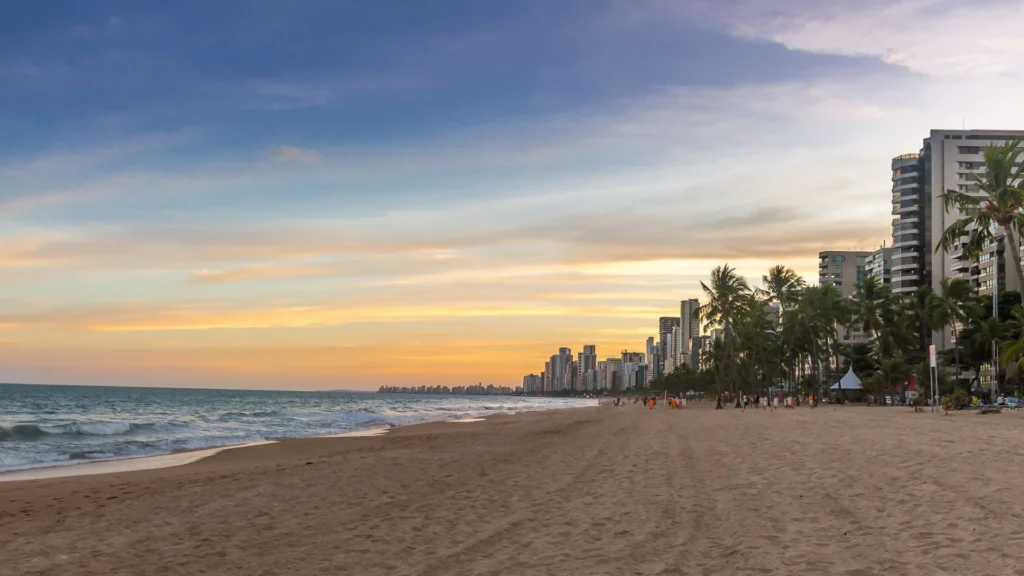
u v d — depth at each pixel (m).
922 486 11.84
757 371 128.62
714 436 26.56
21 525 12.41
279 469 20.91
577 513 11.77
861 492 11.87
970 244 43.62
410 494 14.55
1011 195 40.59
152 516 12.87
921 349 115.69
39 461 26.77
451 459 21.56
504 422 58.16
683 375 195.75
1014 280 112.00
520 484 15.57
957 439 19.30
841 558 8.09
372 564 8.90
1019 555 7.67
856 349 116.75
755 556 8.48
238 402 129.88
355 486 15.91
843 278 174.25
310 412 87.81
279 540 10.45
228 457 28.08
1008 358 46.38
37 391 186.25
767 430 28.28
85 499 15.79
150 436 41.38
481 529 10.81
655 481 14.98
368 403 155.00
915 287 137.50
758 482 13.90
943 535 8.72
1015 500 10.21
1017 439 18.97
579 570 8.30
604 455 21.34
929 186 136.12
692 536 9.77
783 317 99.69
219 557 9.47
